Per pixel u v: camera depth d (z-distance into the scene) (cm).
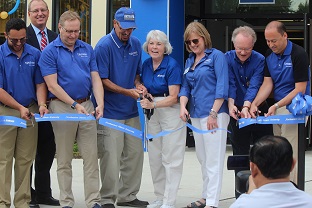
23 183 752
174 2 1280
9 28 708
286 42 693
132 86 788
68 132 736
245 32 727
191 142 1336
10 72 722
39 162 811
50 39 812
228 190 916
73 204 757
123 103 779
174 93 757
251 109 714
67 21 723
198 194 891
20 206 754
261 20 1343
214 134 731
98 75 754
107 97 777
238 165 554
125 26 751
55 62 728
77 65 736
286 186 383
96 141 750
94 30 1345
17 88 728
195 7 1342
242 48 721
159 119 770
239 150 782
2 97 714
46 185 817
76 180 991
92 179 746
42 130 795
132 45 778
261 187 385
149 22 1271
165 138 763
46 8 805
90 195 748
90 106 749
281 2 1313
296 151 700
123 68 771
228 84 730
